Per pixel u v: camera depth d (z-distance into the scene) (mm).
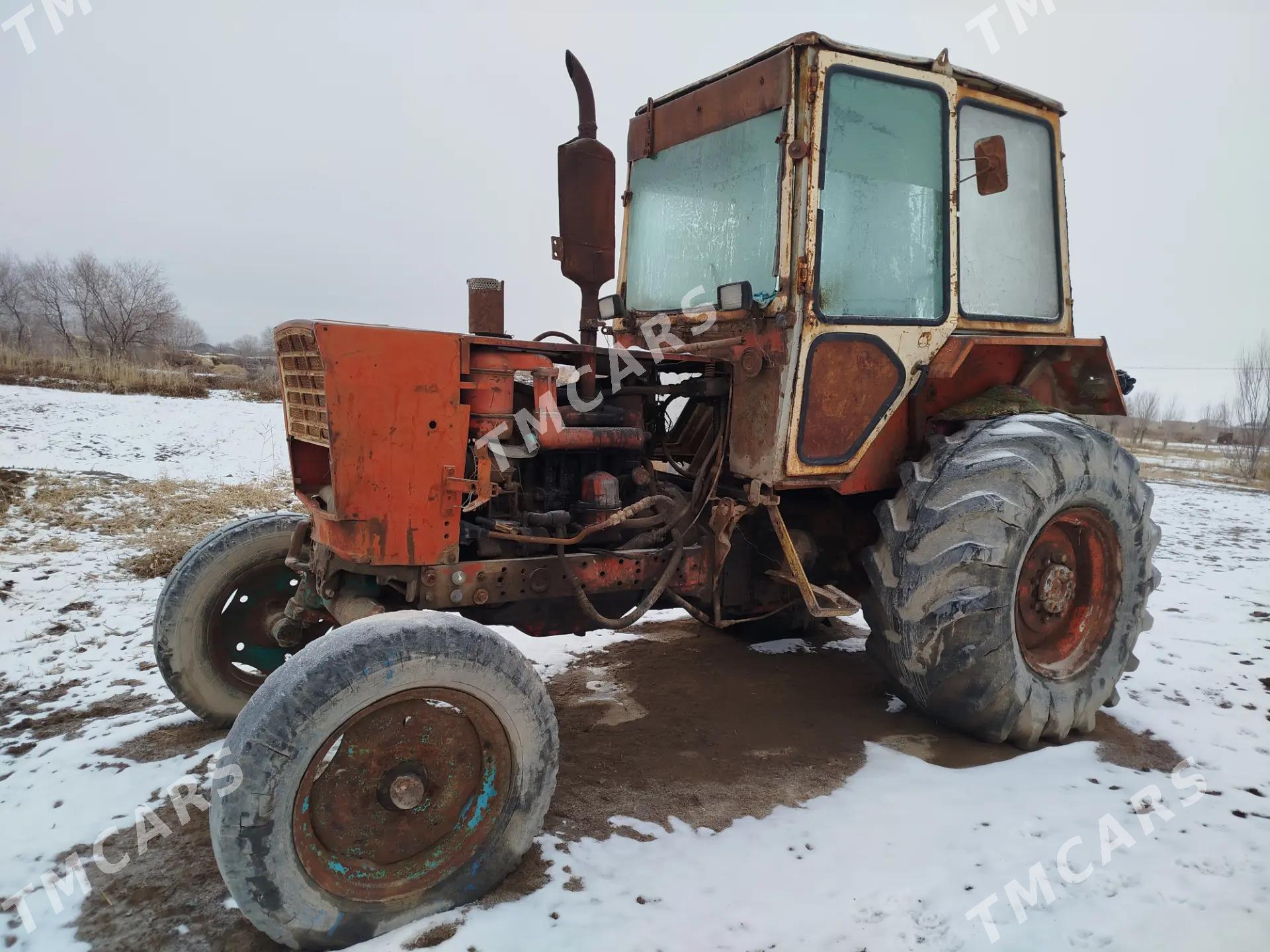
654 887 2084
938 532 2730
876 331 2854
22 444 8359
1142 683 3521
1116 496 2973
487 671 1981
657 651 4020
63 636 3895
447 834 2033
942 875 2131
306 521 2881
